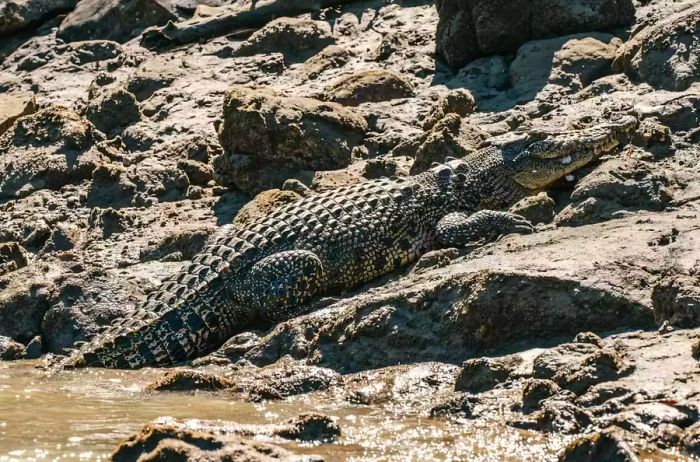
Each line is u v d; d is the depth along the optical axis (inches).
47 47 1562.5
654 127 917.8
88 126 1186.6
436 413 610.5
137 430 593.9
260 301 825.5
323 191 933.2
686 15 1085.1
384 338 713.0
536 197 873.5
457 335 697.0
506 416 589.6
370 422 603.8
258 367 753.0
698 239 725.9
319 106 1075.9
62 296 859.4
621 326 666.8
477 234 856.9
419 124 1124.5
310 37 1363.2
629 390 570.9
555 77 1125.1
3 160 1178.6
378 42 1343.5
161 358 805.2
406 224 881.5
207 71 1353.3
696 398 552.4
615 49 1148.5
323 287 844.6
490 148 935.7
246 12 1471.5
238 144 1061.8
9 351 834.8
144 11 1569.9
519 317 682.8
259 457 493.0
